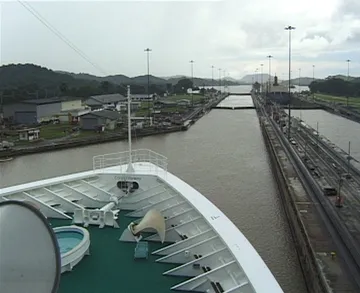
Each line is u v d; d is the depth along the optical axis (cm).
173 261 672
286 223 2069
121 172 1006
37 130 4703
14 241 295
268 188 2733
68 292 592
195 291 588
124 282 617
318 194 2184
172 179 967
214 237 678
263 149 4297
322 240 1554
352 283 1224
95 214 823
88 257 692
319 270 1298
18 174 3272
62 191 961
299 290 1437
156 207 877
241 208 2311
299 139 4416
